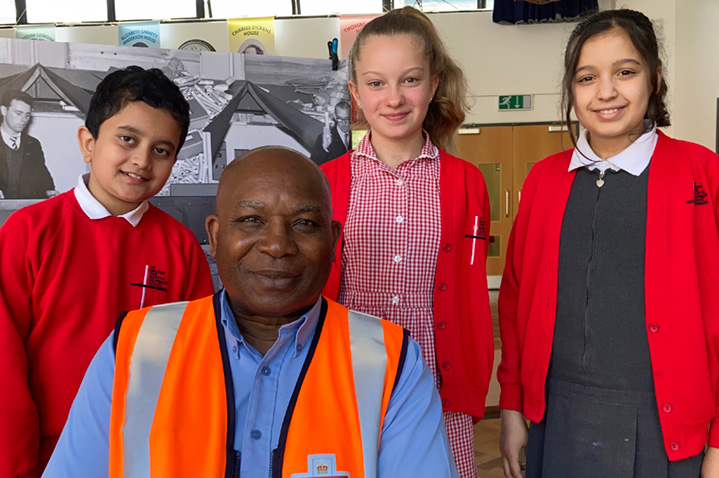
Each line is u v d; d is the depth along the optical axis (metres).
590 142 1.42
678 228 1.29
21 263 1.24
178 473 0.77
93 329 1.30
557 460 1.37
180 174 2.23
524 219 1.56
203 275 1.52
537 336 1.45
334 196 1.55
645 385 1.29
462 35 7.64
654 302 1.28
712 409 1.28
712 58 6.07
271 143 2.35
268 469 0.81
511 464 1.54
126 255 1.37
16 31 7.04
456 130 1.74
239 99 2.31
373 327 0.94
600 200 1.37
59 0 7.50
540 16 7.18
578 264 1.38
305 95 2.39
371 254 1.49
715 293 1.28
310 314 0.88
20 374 1.17
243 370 0.86
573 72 1.36
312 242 0.85
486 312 1.54
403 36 1.43
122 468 0.79
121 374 0.83
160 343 0.86
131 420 0.80
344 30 7.34
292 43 7.34
